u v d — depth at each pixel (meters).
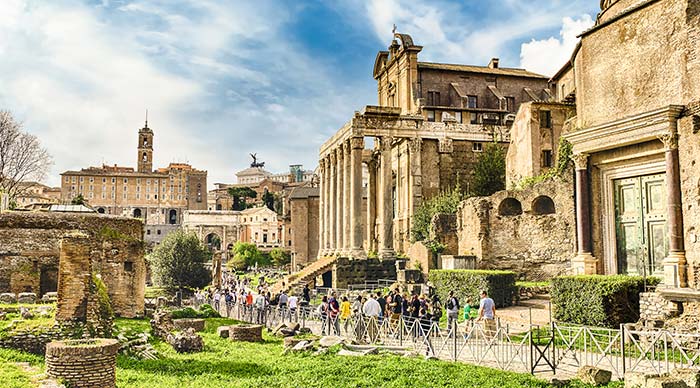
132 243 32.69
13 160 73.44
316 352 22.86
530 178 42.50
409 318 26.09
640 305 22.67
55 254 30.45
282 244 147.75
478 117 61.22
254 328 27.38
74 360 15.70
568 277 25.08
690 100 24.61
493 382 16.42
